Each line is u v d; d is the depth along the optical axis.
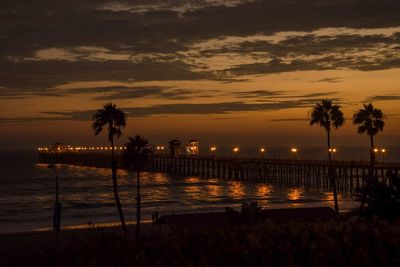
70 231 42.66
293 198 74.31
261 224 8.59
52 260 8.13
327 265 6.47
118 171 159.25
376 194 11.17
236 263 6.79
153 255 7.45
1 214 64.88
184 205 70.44
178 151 129.12
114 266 7.20
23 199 83.56
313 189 84.88
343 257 6.63
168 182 111.00
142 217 56.19
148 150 42.62
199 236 8.02
